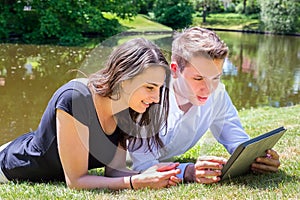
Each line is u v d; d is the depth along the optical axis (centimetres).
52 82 694
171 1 1977
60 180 207
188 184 189
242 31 2064
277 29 1998
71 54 991
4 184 203
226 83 802
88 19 1257
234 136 220
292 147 260
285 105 661
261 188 184
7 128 467
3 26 1177
